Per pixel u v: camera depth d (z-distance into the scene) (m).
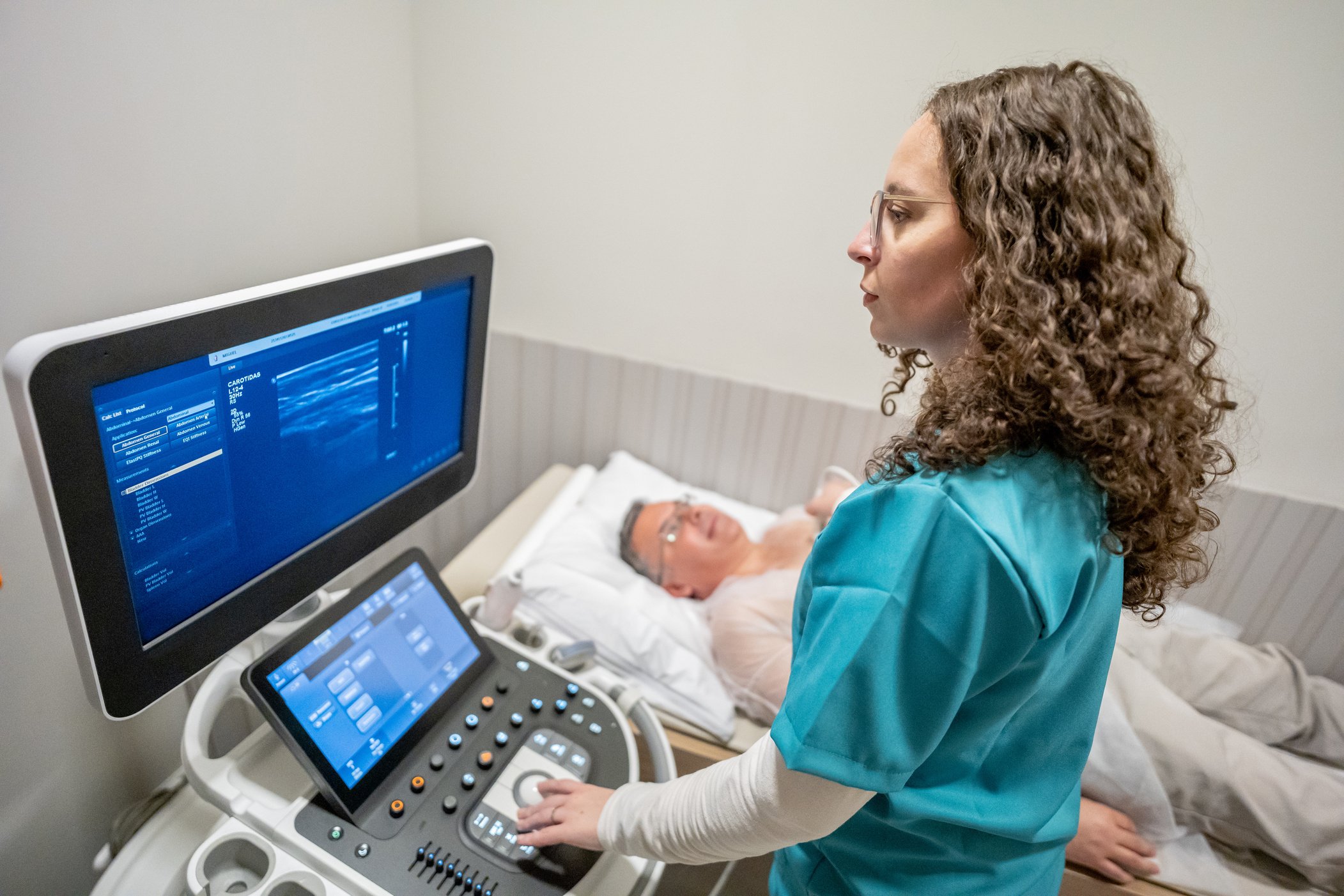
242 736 1.39
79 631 0.63
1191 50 1.26
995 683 0.57
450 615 0.97
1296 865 1.12
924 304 0.59
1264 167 1.29
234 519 0.75
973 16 1.32
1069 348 0.50
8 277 0.88
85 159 0.94
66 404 0.56
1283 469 1.47
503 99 1.59
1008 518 0.51
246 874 0.79
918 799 0.65
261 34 1.17
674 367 1.74
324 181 1.39
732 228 1.60
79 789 1.13
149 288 1.07
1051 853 0.74
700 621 1.46
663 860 0.69
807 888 0.78
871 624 0.53
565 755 0.90
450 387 1.00
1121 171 0.51
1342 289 1.33
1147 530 0.56
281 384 0.75
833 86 1.43
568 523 1.59
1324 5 1.18
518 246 1.74
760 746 0.61
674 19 1.45
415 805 0.81
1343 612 1.48
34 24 0.85
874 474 0.60
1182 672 1.36
